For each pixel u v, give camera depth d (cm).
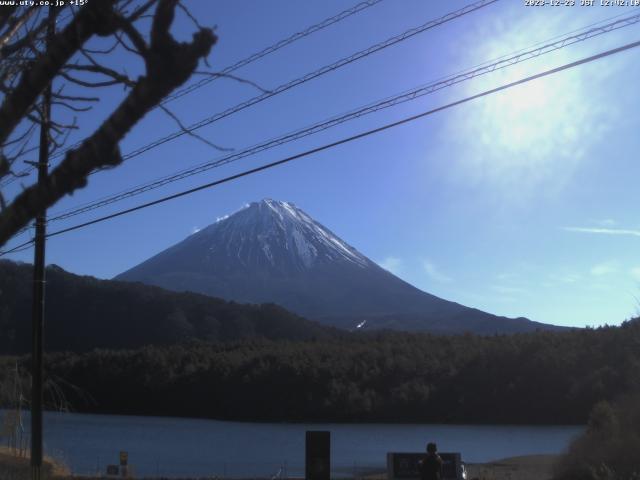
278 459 5378
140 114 384
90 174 461
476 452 6178
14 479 2134
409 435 8300
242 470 4350
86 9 398
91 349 14538
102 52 502
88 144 398
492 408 10400
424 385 10806
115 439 7006
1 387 2733
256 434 8200
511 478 2817
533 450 6328
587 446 2514
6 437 2920
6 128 428
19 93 423
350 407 10669
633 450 2308
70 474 2541
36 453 1873
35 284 1900
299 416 10731
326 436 2002
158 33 369
